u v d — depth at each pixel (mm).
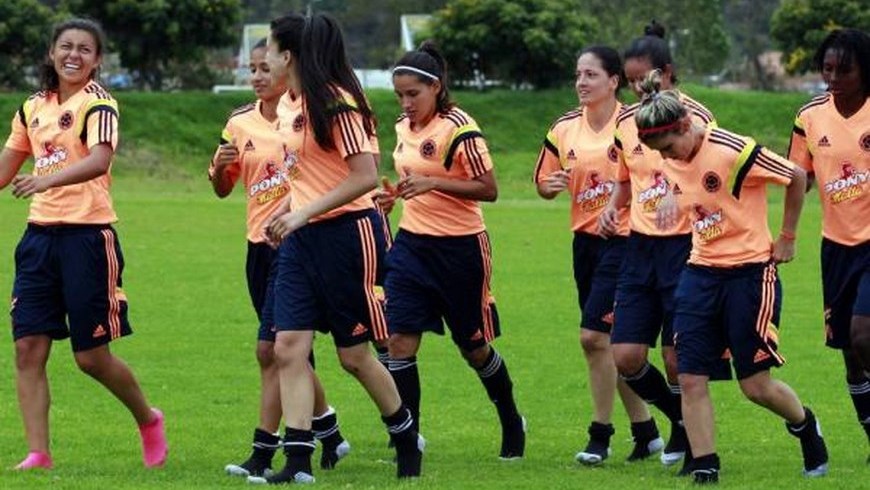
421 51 27109
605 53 27688
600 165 27469
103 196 24547
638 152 25625
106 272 24547
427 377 36938
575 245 28188
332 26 22844
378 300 23672
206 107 132000
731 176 23078
